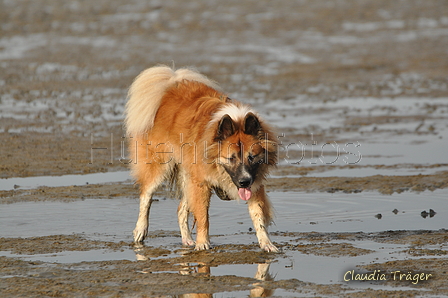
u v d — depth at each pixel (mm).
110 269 8211
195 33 49281
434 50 41625
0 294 7180
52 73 34594
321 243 9477
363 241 9531
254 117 9031
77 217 11336
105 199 12820
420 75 34469
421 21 53312
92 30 50375
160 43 45250
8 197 12906
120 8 60406
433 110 25422
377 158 17281
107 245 9555
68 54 41062
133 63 37656
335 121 23328
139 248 9414
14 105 25672
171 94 10617
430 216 11172
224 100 9891
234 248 9336
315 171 15781
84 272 8055
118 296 7117
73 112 24297
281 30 50719
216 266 8383
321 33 49500
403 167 15984
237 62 38500
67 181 14625
